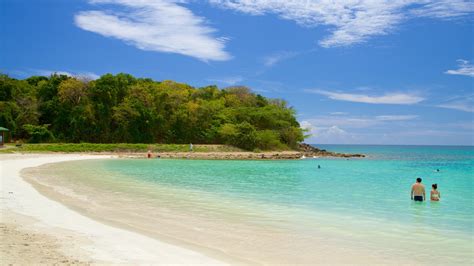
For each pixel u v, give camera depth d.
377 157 88.75
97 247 9.94
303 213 16.17
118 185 24.98
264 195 21.67
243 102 103.19
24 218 13.18
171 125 86.00
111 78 83.44
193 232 12.35
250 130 85.38
